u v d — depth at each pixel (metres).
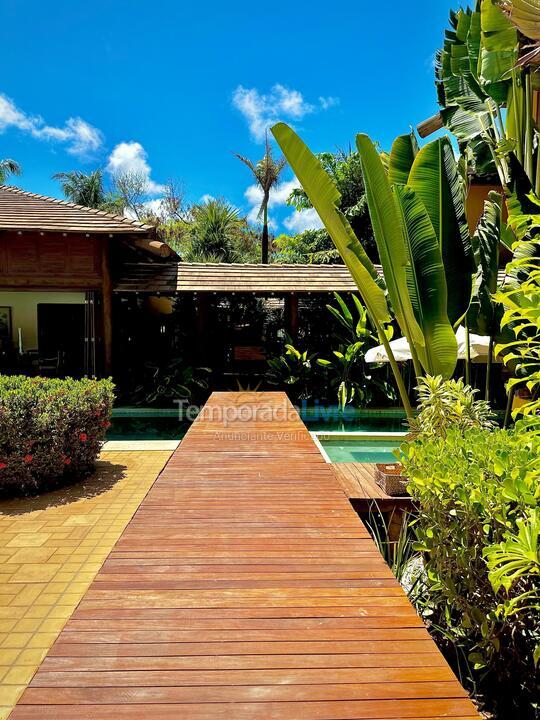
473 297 5.21
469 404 3.59
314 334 14.58
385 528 3.70
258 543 2.43
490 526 2.28
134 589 1.97
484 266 5.05
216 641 1.64
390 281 4.77
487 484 2.28
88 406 5.85
